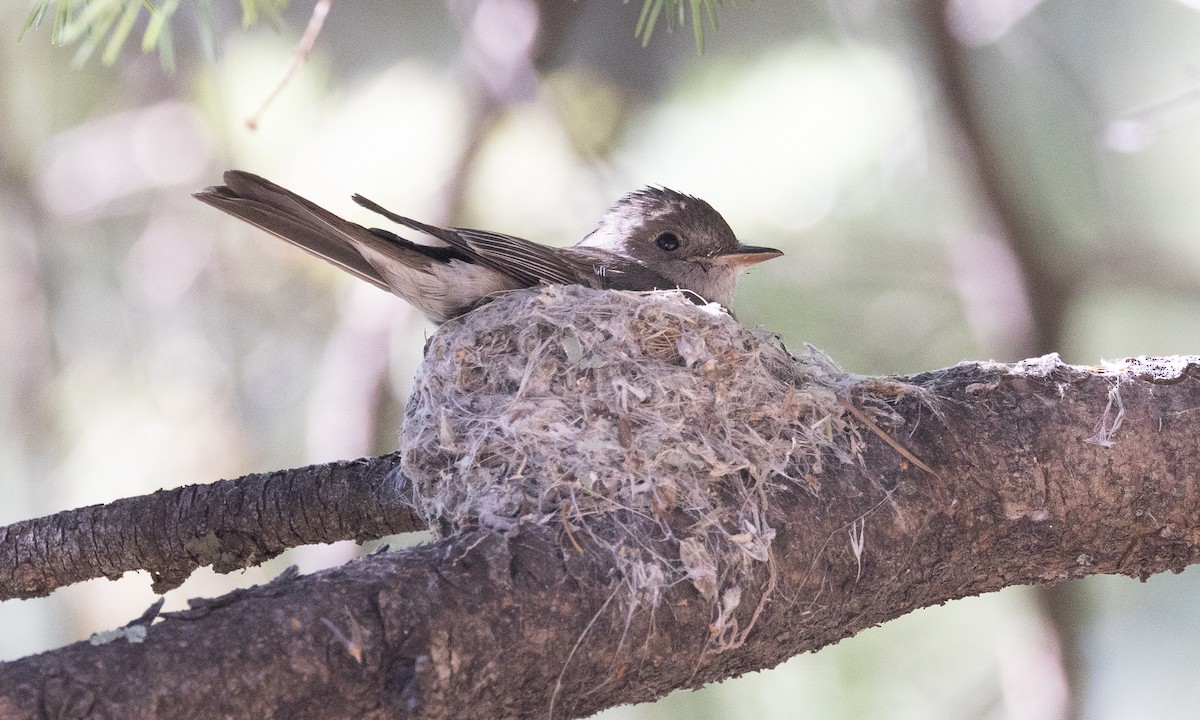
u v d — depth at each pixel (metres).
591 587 4.79
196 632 4.30
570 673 4.74
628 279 7.92
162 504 6.45
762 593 5.09
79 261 12.17
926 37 10.77
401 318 11.43
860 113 10.95
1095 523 5.56
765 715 10.08
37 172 12.27
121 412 11.42
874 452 5.51
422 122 11.18
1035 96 12.02
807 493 5.35
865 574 5.32
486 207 11.15
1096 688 11.27
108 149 12.20
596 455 5.48
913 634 10.78
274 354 12.12
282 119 11.10
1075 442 5.56
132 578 10.73
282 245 11.86
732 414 5.87
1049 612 10.54
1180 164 12.21
